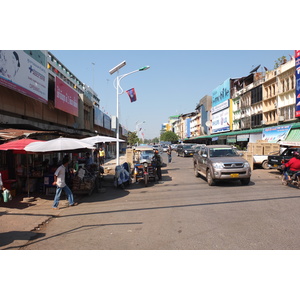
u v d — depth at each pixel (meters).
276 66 36.53
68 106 19.08
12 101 12.20
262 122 38.00
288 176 11.47
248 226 6.02
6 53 10.89
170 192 10.75
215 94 61.25
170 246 4.96
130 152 21.34
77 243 5.28
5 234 5.86
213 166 11.62
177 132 122.62
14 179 10.95
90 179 10.56
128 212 7.70
